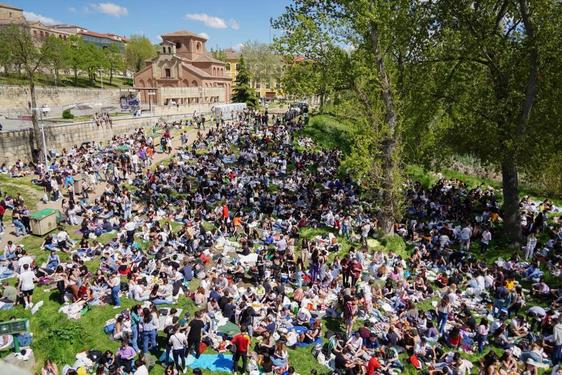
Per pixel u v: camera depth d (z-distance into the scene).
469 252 22.50
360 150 22.09
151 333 13.27
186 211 25.45
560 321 14.34
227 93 98.75
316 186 31.67
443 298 15.18
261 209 26.52
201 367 12.97
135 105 62.97
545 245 22.97
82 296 15.96
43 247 20.73
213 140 44.31
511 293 16.92
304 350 14.16
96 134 44.75
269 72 118.50
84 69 82.31
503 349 14.95
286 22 23.95
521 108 23.47
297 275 18.00
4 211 23.91
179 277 17.42
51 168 32.69
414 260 20.70
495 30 23.97
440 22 24.77
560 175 31.16
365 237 22.36
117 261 18.55
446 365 13.41
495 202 29.11
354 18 21.75
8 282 17.39
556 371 12.47
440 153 26.91
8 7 93.12
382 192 23.41
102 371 11.40
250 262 19.62
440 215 26.88
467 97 25.80
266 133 47.50
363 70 21.58
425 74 26.36
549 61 22.67
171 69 84.50
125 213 24.41
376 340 14.17
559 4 21.81
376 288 17.28
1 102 53.22
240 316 14.57
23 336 13.30
